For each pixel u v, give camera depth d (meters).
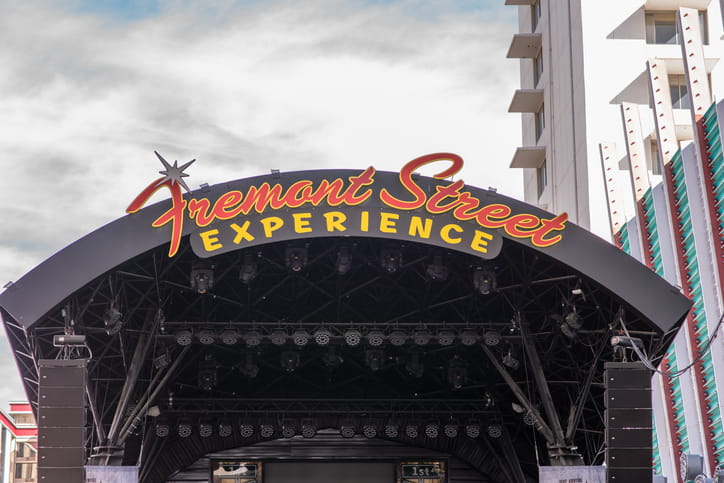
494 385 43.28
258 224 35.38
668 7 57.16
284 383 45.38
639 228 51.00
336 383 45.22
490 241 35.62
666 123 49.28
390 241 36.62
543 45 65.12
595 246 35.78
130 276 37.31
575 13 58.41
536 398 42.66
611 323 37.03
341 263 37.00
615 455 35.03
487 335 39.06
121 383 41.25
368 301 42.44
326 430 46.53
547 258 35.88
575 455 37.94
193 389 44.50
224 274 37.16
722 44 56.69
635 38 57.12
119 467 35.72
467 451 45.69
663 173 47.94
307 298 42.44
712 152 41.91
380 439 46.47
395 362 43.53
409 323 39.81
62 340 34.88
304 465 46.22
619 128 56.41
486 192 35.84
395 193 35.72
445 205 35.66
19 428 60.75
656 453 49.19
